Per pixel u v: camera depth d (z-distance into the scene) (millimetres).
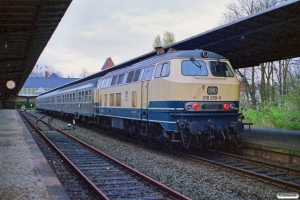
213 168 10453
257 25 11398
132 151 13914
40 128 25125
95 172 9828
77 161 11555
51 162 11477
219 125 12383
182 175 9445
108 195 7312
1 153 11453
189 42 14000
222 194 7598
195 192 7781
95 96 22234
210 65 12445
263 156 12156
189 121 11930
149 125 14023
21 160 10172
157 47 14680
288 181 8922
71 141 17406
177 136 12727
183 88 11836
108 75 20234
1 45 18016
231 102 12516
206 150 13789
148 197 7172
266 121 21750
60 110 37562
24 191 6793
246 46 14156
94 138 18938
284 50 14523
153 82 13203
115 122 18234
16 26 14016
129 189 7871
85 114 25344
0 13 12180
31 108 86688
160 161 11531
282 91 27422
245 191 7785
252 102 30672
